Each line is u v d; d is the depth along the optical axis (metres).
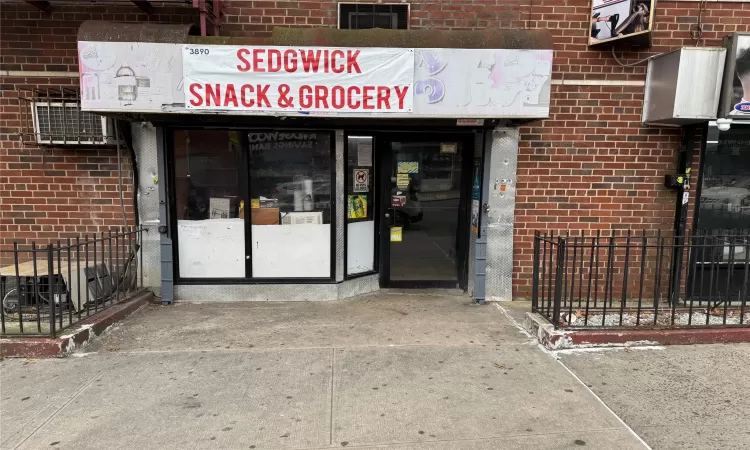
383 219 6.55
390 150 6.46
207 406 3.50
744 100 5.27
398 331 5.06
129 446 3.01
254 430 3.19
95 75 4.91
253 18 5.76
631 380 3.94
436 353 4.47
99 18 5.66
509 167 6.05
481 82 5.12
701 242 6.07
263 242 6.07
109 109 4.96
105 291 5.51
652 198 6.16
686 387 3.82
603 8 5.68
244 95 5.03
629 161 6.10
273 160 5.98
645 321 5.01
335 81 5.06
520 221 6.17
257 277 6.11
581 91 6.00
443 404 3.54
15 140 5.79
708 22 5.90
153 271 6.08
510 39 5.11
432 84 5.11
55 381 3.87
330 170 6.00
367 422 3.29
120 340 4.75
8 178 5.85
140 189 5.93
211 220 5.99
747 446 3.04
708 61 5.29
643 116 5.99
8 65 5.66
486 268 6.17
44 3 5.53
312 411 3.43
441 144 6.44
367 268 6.61
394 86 5.09
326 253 6.14
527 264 6.23
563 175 6.11
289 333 4.97
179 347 4.59
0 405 3.50
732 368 4.16
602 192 6.14
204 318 5.42
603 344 4.62
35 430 3.18
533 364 4.24
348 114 5.13
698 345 4.66
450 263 6.65
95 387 3.78
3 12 5.61
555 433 3.18
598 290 6.31
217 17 5.57
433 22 5.86
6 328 4.64
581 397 3.65
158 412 3.41
